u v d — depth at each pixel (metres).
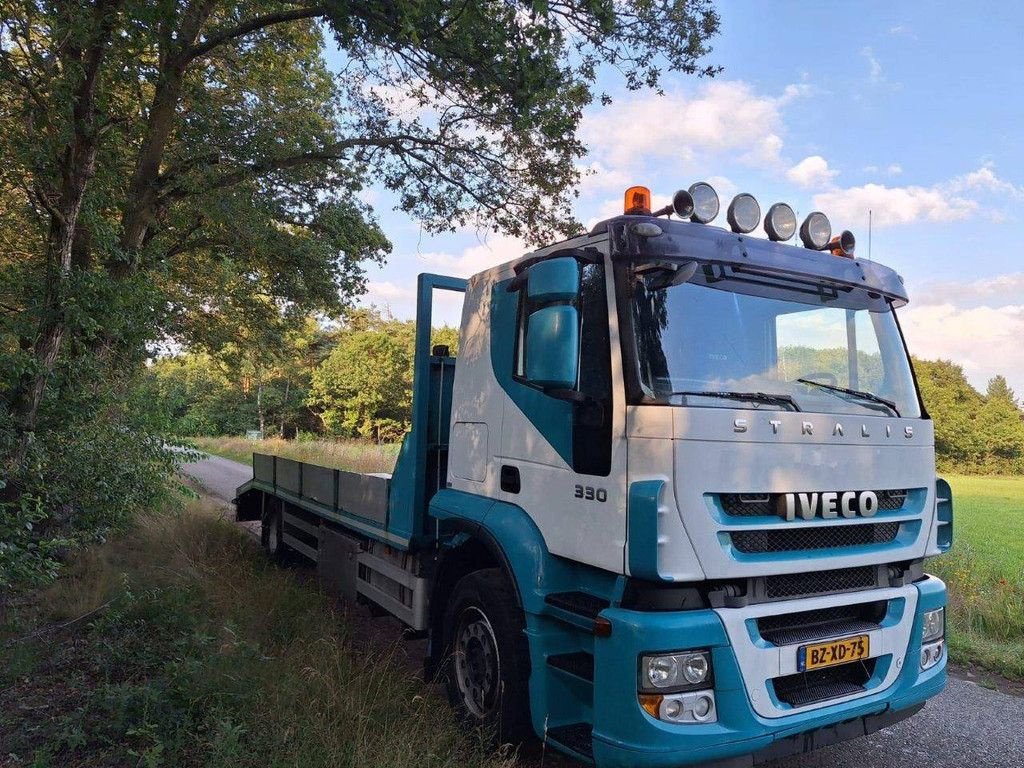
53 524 6.43
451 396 5.23
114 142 7.21
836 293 3.96
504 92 7.50
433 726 4.05
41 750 3.63
